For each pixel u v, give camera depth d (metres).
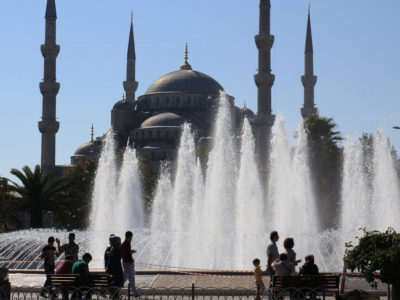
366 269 20.02
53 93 146.00
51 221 105.88
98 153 177.25
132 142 177.62
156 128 175.00
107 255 25.91
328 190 86.94
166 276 28.16
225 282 26.97
